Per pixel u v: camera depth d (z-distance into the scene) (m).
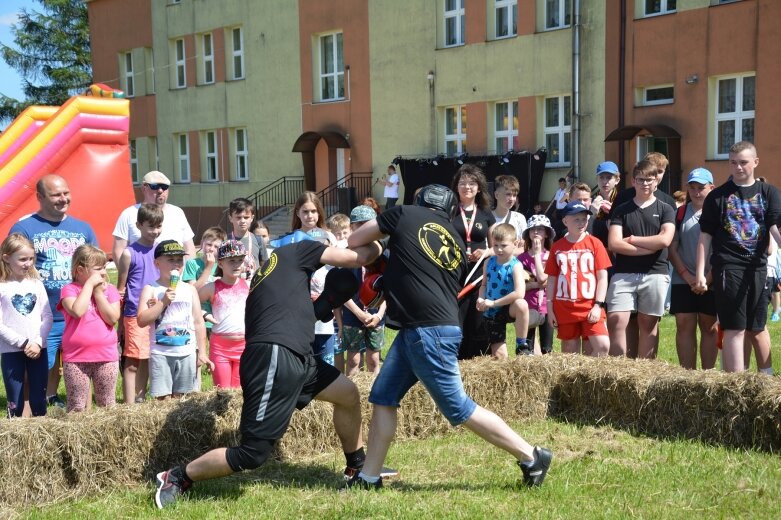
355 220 6.90
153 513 4.27
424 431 5.75
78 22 43.66
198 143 29.27
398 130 23.00
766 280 6.11
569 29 19.06
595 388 6.03
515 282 6.61
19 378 5.88
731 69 16.50
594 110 18.83
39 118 13.25
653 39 17.72
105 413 4.85
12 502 4.42
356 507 4.26
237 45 27.88
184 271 7.36
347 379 4.71
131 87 32.03
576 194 7.51
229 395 5.20
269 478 4.88
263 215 27.09
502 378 6.05
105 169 12.03
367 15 23.38
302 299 4.40
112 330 5.91
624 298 6.69
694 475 4.68
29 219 6.56
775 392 5.07
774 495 4.31
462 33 21.53
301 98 25.67
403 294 4.34
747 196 6.02
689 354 6.90
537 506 4.23
